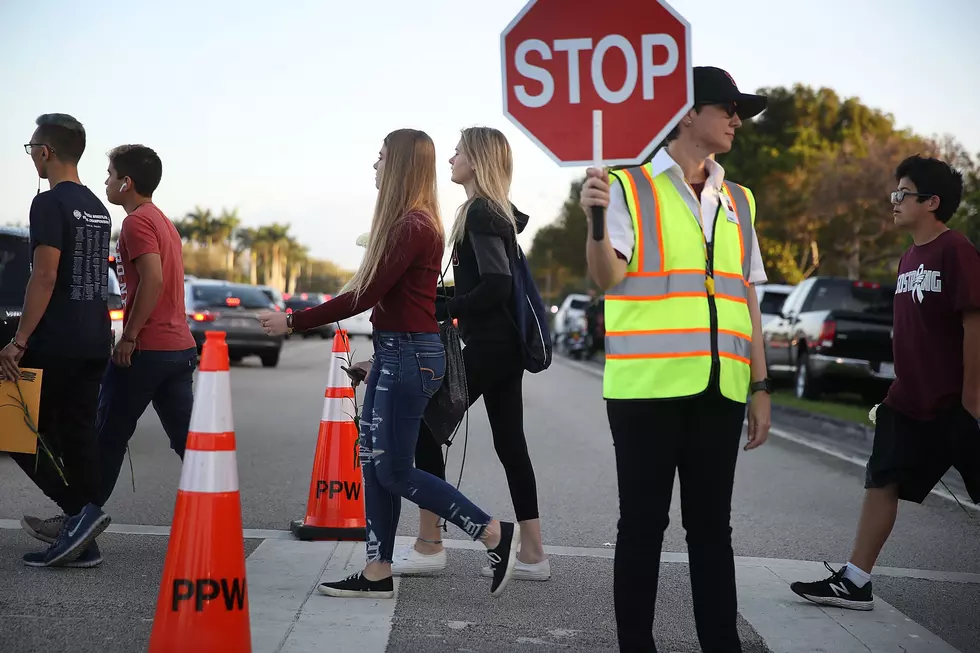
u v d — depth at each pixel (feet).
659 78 12.19
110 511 21.45
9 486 23.61
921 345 15.70
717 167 12.26
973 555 20.75
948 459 15.75
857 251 136.87
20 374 16.20
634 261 11.77
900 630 15.01
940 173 15.80
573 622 14.73
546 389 62.39
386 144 14.87
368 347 117.50
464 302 16.07
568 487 26.94
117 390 17.93
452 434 15.75
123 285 18.01
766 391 12.59
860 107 191.52
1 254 26.99
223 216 402.72
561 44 12.32
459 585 16.55
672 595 16.43
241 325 70.13
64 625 13.56
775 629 14.87
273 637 13.43
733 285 12.04
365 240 15.76
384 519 15.47
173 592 11.34
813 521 23.59
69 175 16.96
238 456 30.40
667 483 11.78
